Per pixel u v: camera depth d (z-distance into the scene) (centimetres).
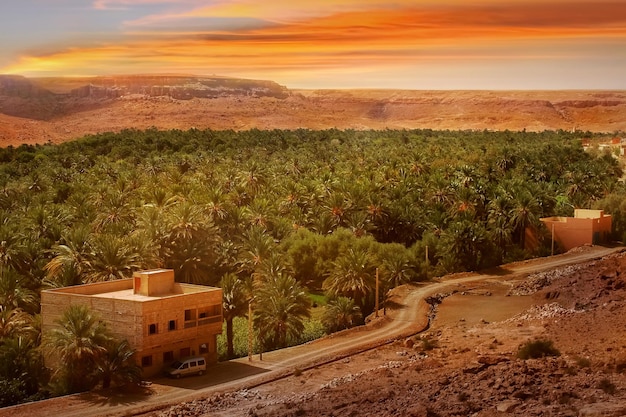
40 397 4966
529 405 3039
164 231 7900
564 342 4822
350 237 9081
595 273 7631
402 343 6109
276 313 6228
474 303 7588
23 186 12644
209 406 4547
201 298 5622
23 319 5759
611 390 3148
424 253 9225
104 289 5906
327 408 3753
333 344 6219
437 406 3253
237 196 11075
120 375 5038
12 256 7175
